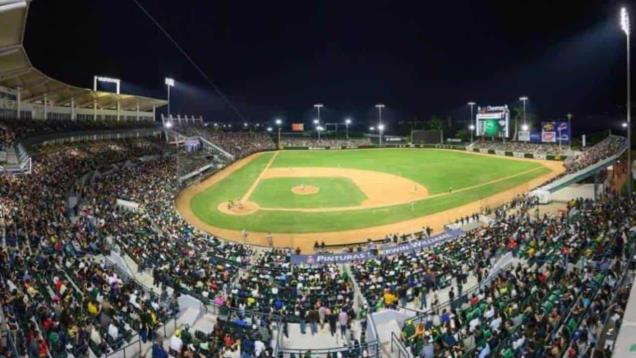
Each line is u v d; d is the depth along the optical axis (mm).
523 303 17281
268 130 141750
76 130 55906
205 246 31016
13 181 31266
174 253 27000
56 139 50688
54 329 14055
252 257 30078
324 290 21500
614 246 19766
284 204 47750
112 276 20141
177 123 102812
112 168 51750
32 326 14109
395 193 52781
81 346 14055
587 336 13258
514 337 14461
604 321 14055
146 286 21797
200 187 57125
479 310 17781
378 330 18094
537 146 87500
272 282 22594
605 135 90500
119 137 70438
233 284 23188
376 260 27219
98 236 26375
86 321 15680
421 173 66125
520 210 39438
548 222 31922
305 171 70125
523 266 22625
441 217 42562
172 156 70125
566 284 17781
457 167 70812
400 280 22344
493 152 90312
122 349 14430
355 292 22062
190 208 46312
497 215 38188
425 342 15492
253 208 46125
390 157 86812
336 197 50875
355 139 123312
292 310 19734
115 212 34719
